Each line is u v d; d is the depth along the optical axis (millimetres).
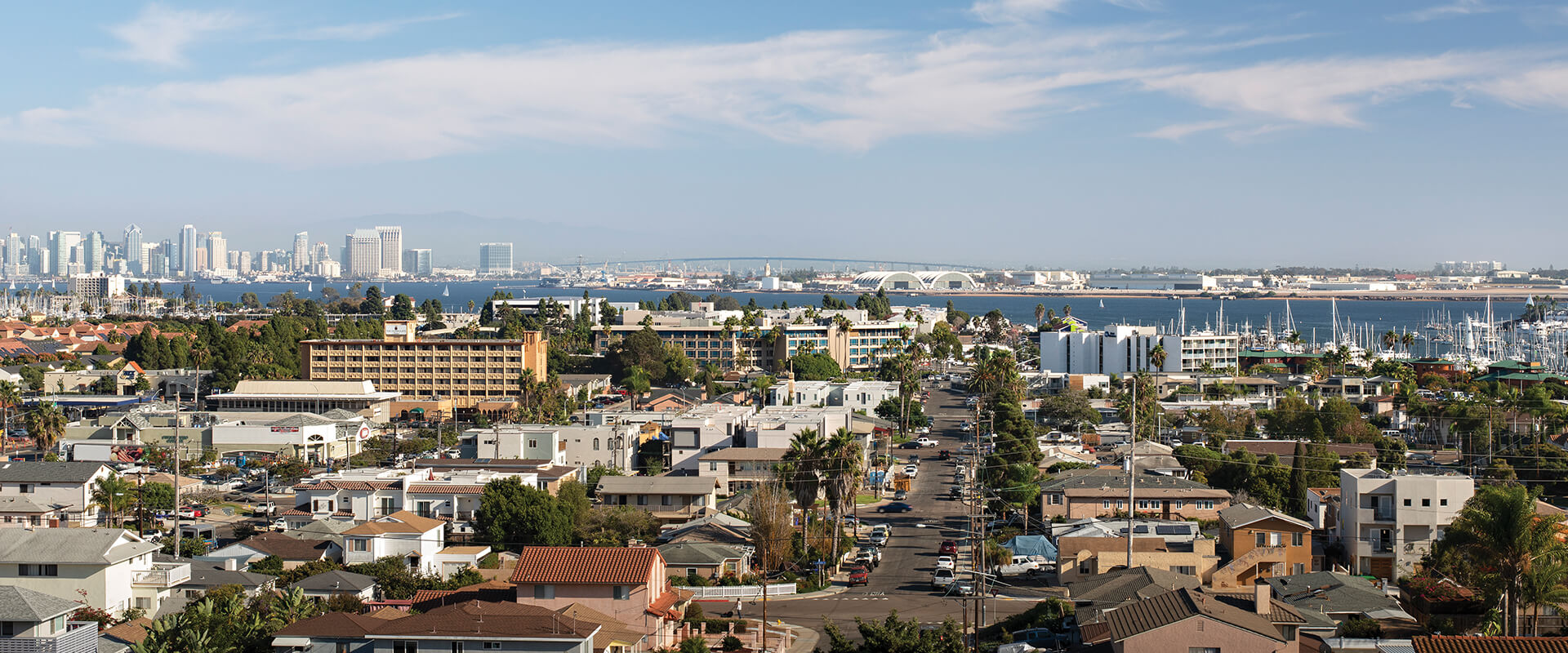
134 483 145875
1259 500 137000
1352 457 155500
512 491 120375
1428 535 108625
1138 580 89000
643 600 80125
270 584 99750
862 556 120625
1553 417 182125
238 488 166500
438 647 70625
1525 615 88125
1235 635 69062
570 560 82000
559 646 70000
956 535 136000
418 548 112062
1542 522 84688
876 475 165750
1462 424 186750
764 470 156750
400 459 181000
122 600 92125
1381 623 85438
